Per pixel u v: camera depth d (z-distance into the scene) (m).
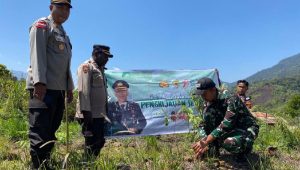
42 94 4.17
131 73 6.97
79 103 4.84
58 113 4.68
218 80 7.40
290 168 5.34
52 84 4.39
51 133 4.69
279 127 7.43
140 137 7.10
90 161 4.59
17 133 6.59
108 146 6.48
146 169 4.79
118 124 6.76
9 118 7.54
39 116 4.28
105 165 4.52
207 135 5.55
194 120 6.30
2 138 6.22
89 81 4.82
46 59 4.29
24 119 7.77
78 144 6.35
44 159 4.38
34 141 4.28
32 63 4.18
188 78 7.27
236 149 5.13
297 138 7.03
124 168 4.86
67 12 4.45
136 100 6.93
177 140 6.96
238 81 8.22
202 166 5.11
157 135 7.03
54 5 4.38
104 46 5.00
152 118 6.98
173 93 7.16
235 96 5.15
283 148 6.61
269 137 6.95
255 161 5.48
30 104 4.33
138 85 6.98
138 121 6.89
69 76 4.66
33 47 4.18
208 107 5.35
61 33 4.49
